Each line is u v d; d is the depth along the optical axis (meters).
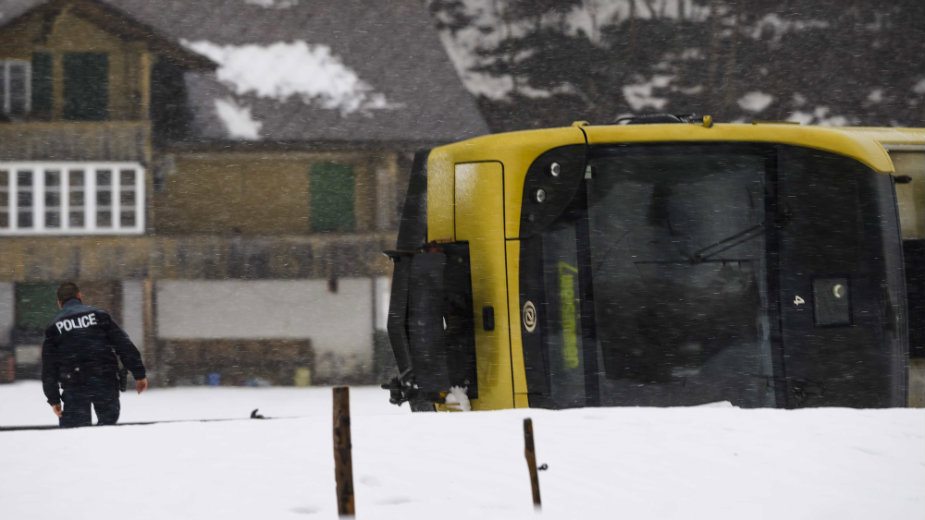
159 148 149.88
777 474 18.56
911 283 42.31
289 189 151.38
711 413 23.34
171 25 165.00
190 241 148.38
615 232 40.28
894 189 41.75
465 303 41.41
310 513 15.95
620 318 39.91
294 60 162.00
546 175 40.38
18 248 147.12
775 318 40.50
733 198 40.78
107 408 38.50
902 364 41.25
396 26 167.50
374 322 149.00
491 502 16.50
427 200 43.94
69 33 149.12
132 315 147.75
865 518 16.45
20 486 17.58
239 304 148.62
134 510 16.03
